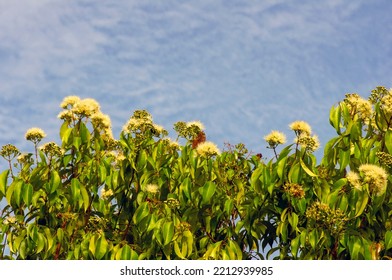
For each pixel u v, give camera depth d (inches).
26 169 217.8
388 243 190.1
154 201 216.1
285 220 198.8
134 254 198.7
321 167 206.1
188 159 230.5
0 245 212.1
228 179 230.4
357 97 212.2
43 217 214.7
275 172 201.6
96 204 232.1
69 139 217.9
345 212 190.1
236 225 213.3
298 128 198.4
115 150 242.1
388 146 199.6
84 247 205.0
